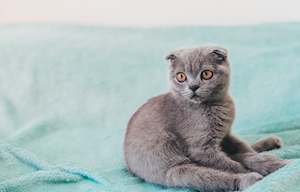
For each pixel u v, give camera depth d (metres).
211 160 1.18
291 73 2.06
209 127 1.22
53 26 2.67
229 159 1.18
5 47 2.40
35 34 2.55
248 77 2.12
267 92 2.02
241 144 1.37
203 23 2.69
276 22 2.52
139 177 1.29
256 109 1.96
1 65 2.31
